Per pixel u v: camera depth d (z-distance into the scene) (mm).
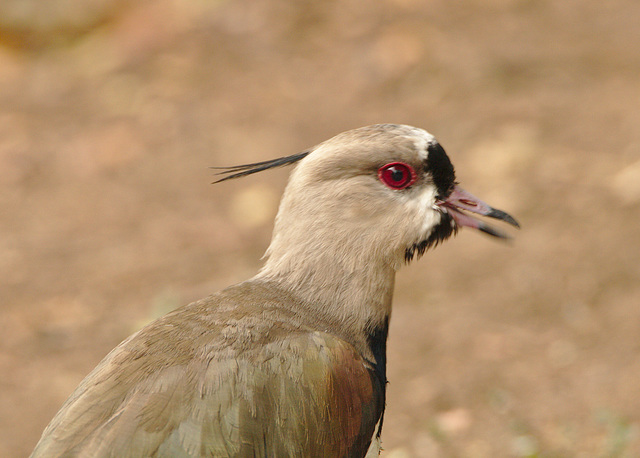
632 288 12250
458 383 11281
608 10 18016
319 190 7527
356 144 7539
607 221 13305
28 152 16938
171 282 13680
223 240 14547
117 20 19922
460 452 10211
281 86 17562
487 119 15672
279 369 6629
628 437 9734
